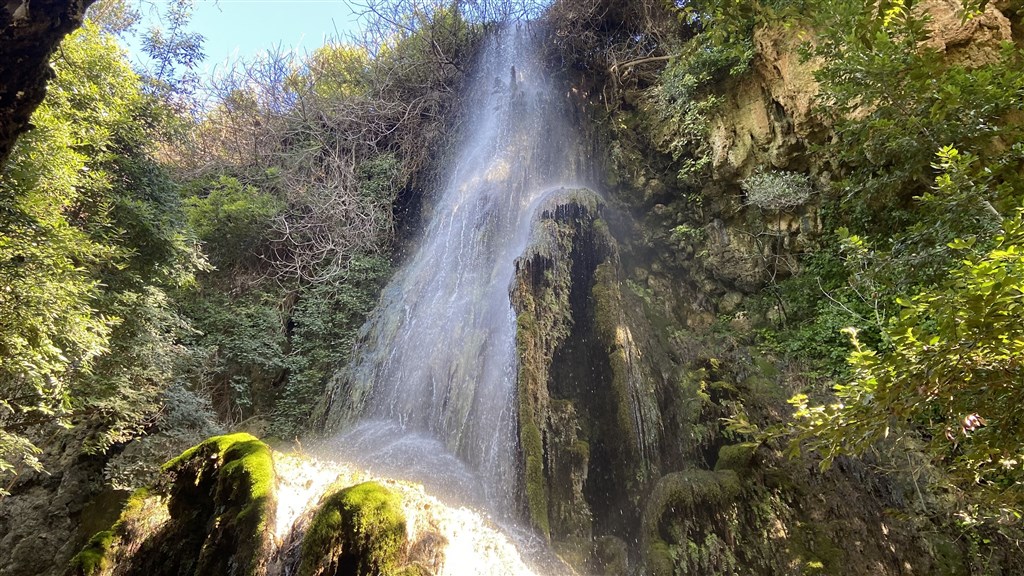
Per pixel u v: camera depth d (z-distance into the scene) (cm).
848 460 638
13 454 781
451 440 777
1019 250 264
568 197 955
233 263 1247
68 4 267
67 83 707
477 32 1423
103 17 1033
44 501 835
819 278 843
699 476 616
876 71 549
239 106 1509
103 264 758
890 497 600
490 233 1023
